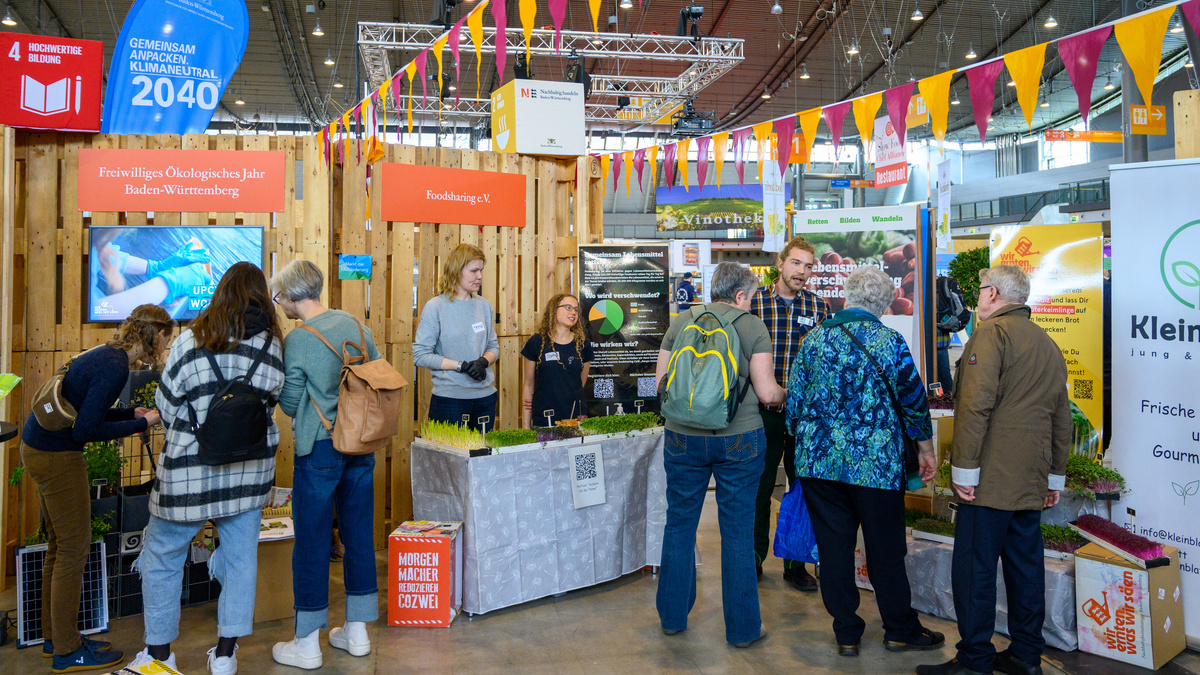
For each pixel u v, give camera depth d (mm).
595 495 3354
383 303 4223
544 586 3227
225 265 3883
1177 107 3400
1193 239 2795
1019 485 2414
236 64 4070
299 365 2590
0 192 3447
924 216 4133
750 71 17969
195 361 2367
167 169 3844
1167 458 2871
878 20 14672
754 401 2738
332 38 15375
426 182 4266
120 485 3193
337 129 4227
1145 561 2570
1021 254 4309
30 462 2531
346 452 2531
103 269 3744
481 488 3047
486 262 4512
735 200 20484
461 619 3082
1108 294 4129
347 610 2771
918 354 4059
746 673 2592
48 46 3639
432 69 15203
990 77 2785
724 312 2715
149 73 3934
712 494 5375
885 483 2521
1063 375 2469
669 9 13820
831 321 2672
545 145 4691
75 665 2609
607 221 24016
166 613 2473
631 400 4785
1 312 3443
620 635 2918
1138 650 2586
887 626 2744
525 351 4066
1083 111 2520
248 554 2543
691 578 2936
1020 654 2494
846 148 24484
